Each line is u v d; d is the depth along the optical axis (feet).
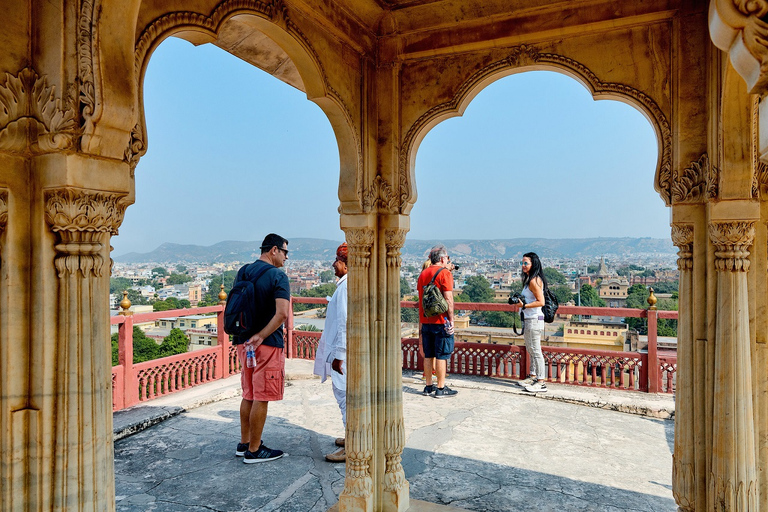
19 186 5.10
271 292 14.08
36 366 5.15
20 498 5.08
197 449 15.03
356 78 10.79
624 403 18.43
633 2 9.29
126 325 17.93
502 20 10.30
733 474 8.34
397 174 11.35
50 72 5.02
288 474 13.39
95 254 5.39
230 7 7.38
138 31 5.98
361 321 10.87
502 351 22.43
